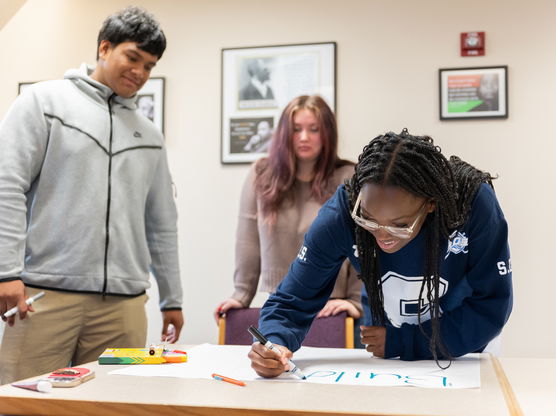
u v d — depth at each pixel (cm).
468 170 127
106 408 91
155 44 189
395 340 134
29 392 97
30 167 173
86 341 181
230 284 294
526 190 275
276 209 223
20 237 166
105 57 189
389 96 287
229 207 297
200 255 297
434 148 117
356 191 124
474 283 131
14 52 321
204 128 302
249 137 297
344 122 289
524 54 278
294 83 295
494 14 281
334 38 294
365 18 291
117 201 185
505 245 128
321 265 134
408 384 106
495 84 278
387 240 116
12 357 169
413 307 138
